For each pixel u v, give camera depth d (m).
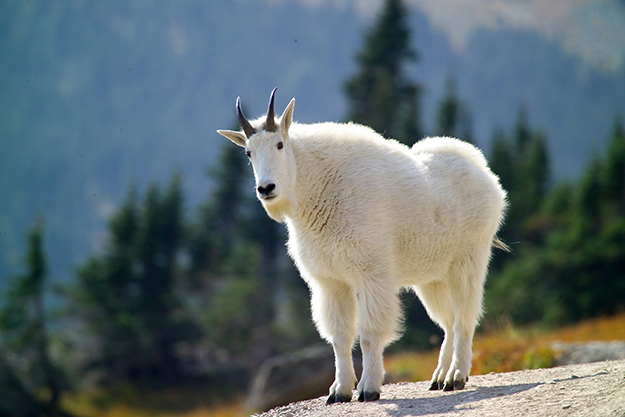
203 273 132.38
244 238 129.50
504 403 16.02
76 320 115.31
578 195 119.62
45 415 93.38
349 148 20.14
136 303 117.81
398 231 19.70
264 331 115.62
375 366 18.84
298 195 19.70
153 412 97.00
